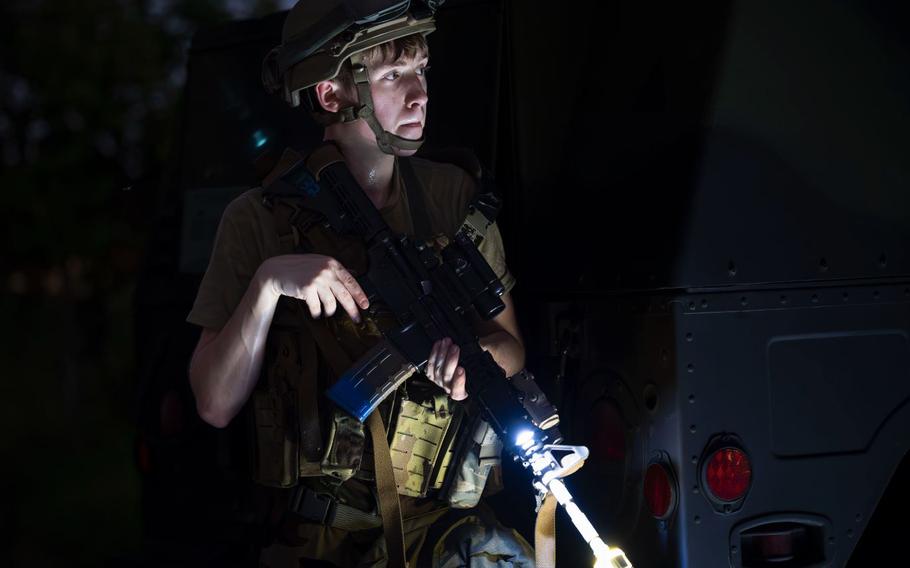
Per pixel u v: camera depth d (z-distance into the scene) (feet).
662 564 6.65
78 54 37.17
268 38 10.11
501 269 7.20
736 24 6.59
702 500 6.54
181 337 10.27
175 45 39.42
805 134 6.80
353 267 6.66
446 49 8.55
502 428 6.40
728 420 6.60
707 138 6.59
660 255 6.66
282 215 6.79
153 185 11.64
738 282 6.63
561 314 7.54
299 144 9.71
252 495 8.57
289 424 6.82
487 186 7.11
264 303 6.48
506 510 7.97
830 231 6.84
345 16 6.49
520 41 8.06
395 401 6.78
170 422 10.27
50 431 35.24
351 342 6.77
